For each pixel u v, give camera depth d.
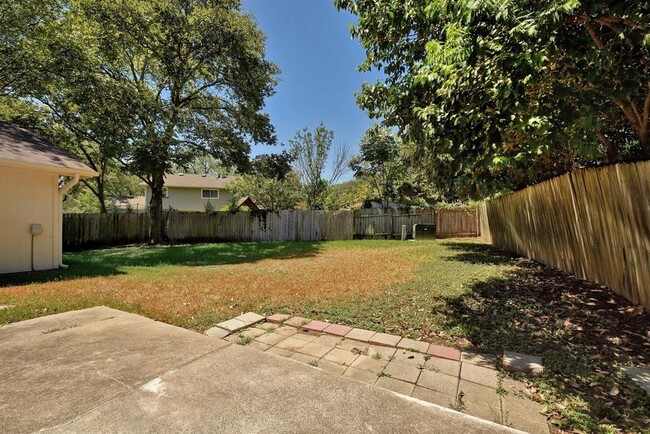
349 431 1.43
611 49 2.88
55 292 4.38
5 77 8.76
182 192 22.28
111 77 10.68
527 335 2.94
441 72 2.94
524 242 6.95
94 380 1.85
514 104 2.72
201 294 4.41
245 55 10.66
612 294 3.77
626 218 3.46
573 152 4.95
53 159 6.23
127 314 3.24
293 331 3.12
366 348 2.72
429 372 2.31
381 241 12.54
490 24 2.75
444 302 3.96
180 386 1.79
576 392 2.03
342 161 19.97
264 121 12.23
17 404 1.60
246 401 1.65
